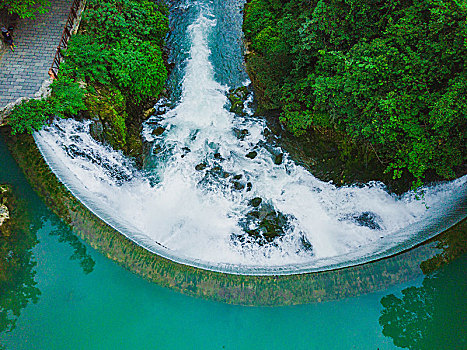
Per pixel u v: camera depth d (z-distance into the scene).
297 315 10.70
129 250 11.13
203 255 12.41
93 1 15.81
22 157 11.68
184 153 14.95
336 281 11.12
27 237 10.90
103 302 10.55
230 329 10.59
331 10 12.85
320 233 13.25
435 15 10.93
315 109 14.19
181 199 13.80
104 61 14.70
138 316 10.52
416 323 10.61
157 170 14.44
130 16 16.17
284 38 16.06
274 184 14.35
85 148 13.13
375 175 13.89
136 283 10.82
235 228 13.21
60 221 11.19
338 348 10.41
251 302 10.79
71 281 10.67
